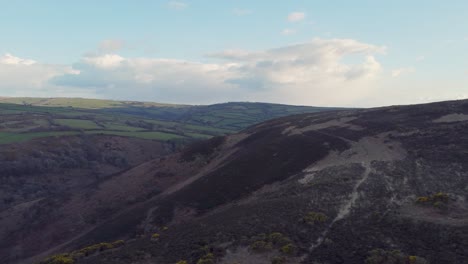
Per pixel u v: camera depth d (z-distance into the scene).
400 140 71.12
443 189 47.12
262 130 105.94
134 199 84.44
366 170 56.78
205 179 75.44
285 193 51.59
